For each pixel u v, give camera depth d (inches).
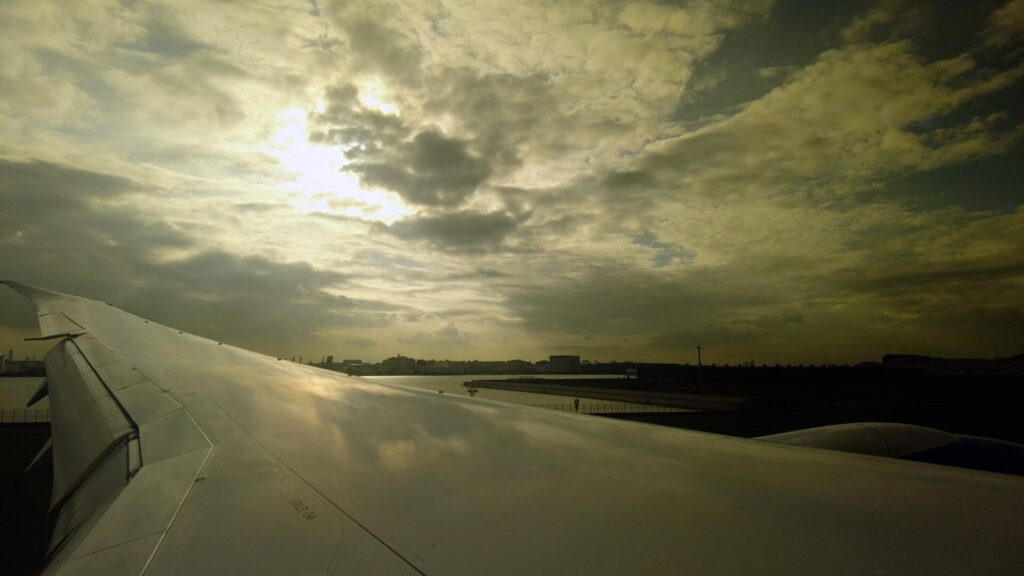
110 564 97.6
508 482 149.5
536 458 179.8
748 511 124.5
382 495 136.4
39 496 753.0
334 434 204.4
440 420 245.1
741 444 213.2
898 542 103.7
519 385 5905.5
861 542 103.3
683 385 4643.2
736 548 100.9
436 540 106.3
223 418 223.6
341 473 155.6
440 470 161.0
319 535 109.7
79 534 121.7
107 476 171.8
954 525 114.0
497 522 117.0
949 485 149.8
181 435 199.8
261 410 240.1
